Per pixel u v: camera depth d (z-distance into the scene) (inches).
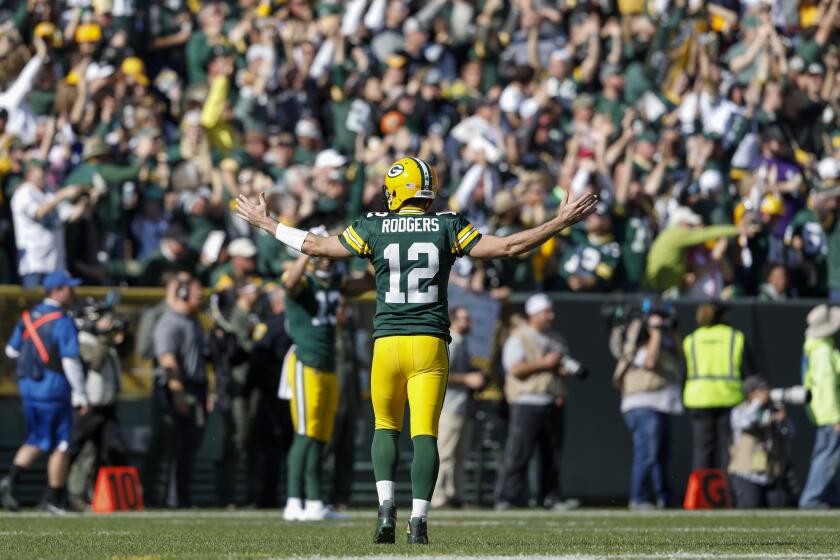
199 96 2268.7
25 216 1964.8
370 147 2384.4
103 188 2080.5
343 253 930.7
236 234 2103.8
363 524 1373.0
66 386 1667.1
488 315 1993.1
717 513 1738.4
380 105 2440.9
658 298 1946.4
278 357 1871.3
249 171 2074.3
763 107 2564.0
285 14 2556.6
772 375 2059.5
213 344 1887.3
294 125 2406.5
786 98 2583.7
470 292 1987.0
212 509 1870.1
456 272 2018.9
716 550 935.7
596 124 2297.0
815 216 2267.5
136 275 2111.2
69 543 998.4
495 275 2074.3
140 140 2217.0
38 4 2477.9
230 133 2265.0
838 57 2679.6
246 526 1311.5
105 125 2234.3
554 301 2009.1
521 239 908.6
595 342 2014.0
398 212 936.9
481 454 2005.4
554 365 1910.7
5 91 2278.5
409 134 2297.0
